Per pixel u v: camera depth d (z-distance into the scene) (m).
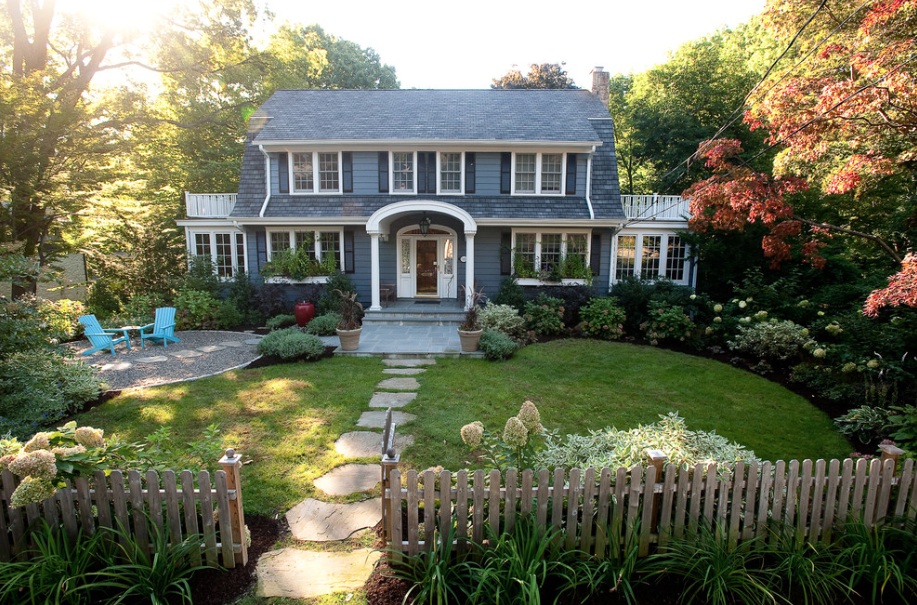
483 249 15.34
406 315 13.69
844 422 6.76
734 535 3.43
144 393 7.78
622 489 3.32
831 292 10.73
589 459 4.10
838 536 3.60
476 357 10.22
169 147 19.62
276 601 3.17
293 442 5.89
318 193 15.29
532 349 11.09
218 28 15.09
